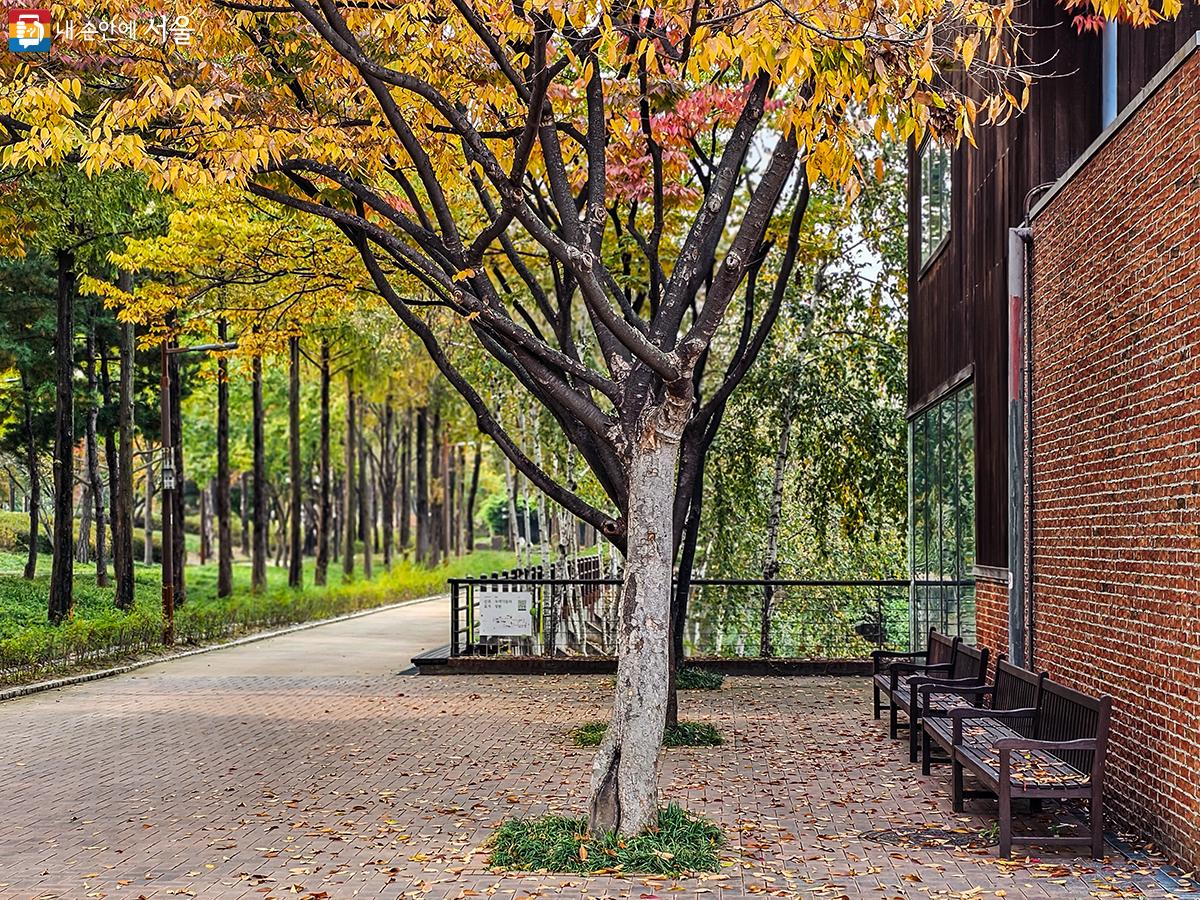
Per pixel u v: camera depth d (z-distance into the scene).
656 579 8.23
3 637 23.44
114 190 17.72
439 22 9.60
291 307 14.73
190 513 83.12
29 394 29.53
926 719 11.09
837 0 7.55
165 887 7.53
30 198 16.05
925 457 17.86
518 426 28.62
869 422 20.72
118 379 35.22
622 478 10.69
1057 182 10.44
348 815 9.55
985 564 13.23
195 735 13.84
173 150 9.38
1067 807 9.41
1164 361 8.02
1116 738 8.91
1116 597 8.92
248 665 22.19
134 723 14.84
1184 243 7.73
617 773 8.17
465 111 10.53
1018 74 8.79
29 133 8.89
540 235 7.69
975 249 13.95
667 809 8.55
